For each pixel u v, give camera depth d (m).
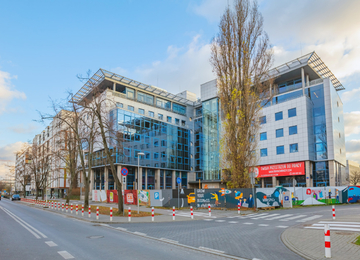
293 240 9.67
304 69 47.94
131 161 48.56
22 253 7.93
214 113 56.72
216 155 54.97
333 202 30.17
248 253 7.93
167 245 9.12
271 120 49.72
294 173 45.38
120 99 51.09
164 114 60.06
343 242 9.15
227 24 25.66
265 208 23.75
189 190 25.59
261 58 24.77
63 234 11.62
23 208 32.69
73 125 33.28
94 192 43.22
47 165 52.97
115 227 13.95
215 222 15.62
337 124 47.78
